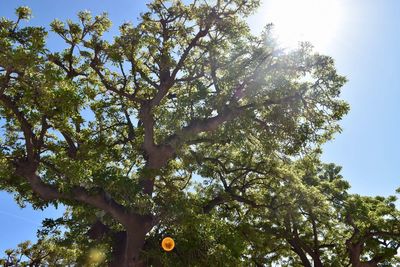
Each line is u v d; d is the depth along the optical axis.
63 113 13.45
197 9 19.59
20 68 12.38
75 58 19.64
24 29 14.34
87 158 17.58
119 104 22.06
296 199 21.75
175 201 15.60
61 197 15.46
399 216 27.30
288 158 22.19
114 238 18.73
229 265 15.42
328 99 18.53
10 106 13.75
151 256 16.30
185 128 18.05
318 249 28.38
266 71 18.27
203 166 22.72
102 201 15.94
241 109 18.42
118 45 18.67
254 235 21.38
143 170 16.86
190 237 15.64
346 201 27.42
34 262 21.66
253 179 22.84
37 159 14.79
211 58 19.39
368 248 28.62
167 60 19.11
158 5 19.64
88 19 18.81
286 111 18.56
